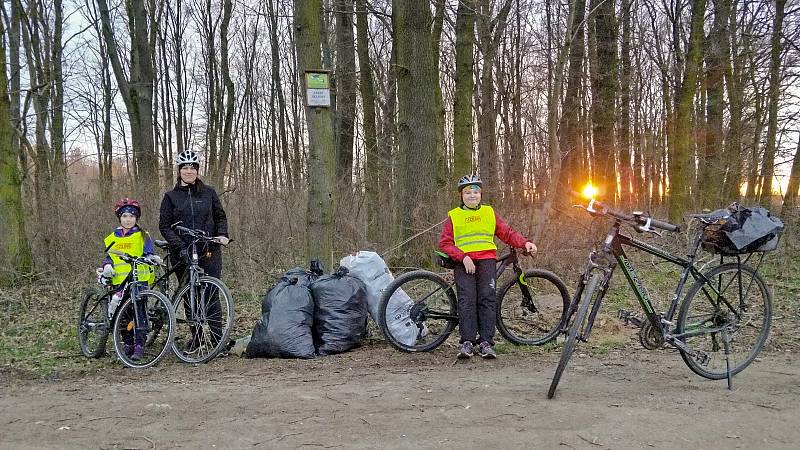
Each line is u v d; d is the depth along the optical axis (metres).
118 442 3.66
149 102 14.19
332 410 4.16
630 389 4.60
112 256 6.10
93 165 13.23
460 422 3.90
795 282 9.00
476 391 4.57
